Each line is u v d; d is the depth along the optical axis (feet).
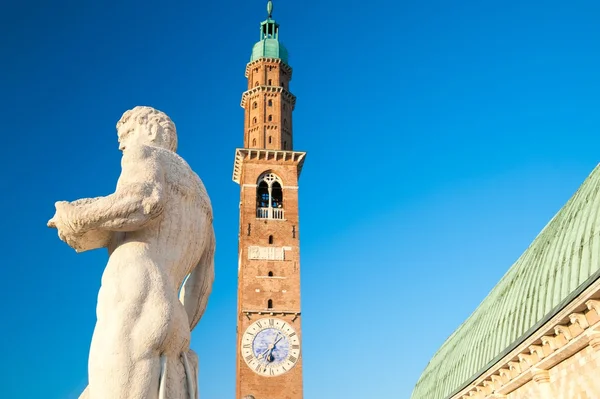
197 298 21.18
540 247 116.06
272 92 280.10
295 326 233.55
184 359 18.63
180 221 19.62
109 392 16.75
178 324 18.26
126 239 18.86
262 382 224.12
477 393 132.16
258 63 290.35
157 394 17.26
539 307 102.94
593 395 84.33
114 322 17.38
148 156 19.36
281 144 270.46
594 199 96.22
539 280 107.55
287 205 254.88
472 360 138.00
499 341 120.67
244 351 227.61
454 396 143.84
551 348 95.20
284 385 224.53
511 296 123.44
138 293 17.75
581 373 88.28
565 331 90.48
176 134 22.38
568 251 97.71
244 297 236.02
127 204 18.10
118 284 17.88
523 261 127.24
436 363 188.85
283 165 263.08
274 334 231.09
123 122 21.99
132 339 17.22
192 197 20.25
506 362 110.52
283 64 292.40
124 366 16.92
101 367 16.98
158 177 19.07
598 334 82.12
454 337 178.70
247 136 275.59
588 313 84.07
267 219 250.78
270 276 240.73
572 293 84.28
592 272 86.28
